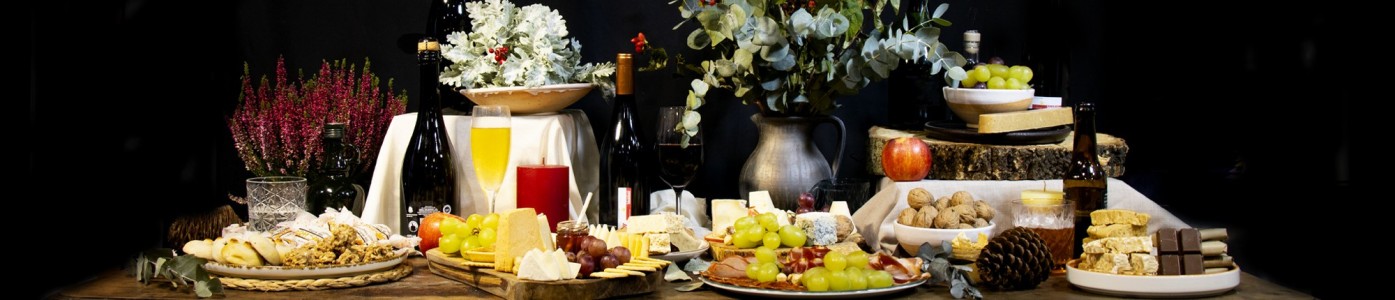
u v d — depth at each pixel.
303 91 2.54
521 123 2.22
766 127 2.26
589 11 2.55
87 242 2.50
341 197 2.16
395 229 2.22
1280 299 1.72
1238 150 2.56
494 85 2.25
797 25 2.09
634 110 2.30
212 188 2.60
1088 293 1.75
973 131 2.13
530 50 2.27
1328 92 2.49
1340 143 2.48
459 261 1.81
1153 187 2.59
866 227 2.12
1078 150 2.00
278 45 2.57
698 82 2.19
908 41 2.15
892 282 1.72
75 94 2.47
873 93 2.58
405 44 2.57
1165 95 2.57
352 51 2.57
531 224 1.76
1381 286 2.44
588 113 2.57
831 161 2.61
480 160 2.03
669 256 1.91
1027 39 2.56
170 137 2.57
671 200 2.38
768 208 2.08
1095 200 1.98
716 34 2.15
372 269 1.81
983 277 1.76
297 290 1.75
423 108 2.15
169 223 2.58
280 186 1.99
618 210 2.19
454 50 2.26
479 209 2.25
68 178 2.47
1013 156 2.08
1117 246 1.74
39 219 2.43
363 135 2.41
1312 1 2.49
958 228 1.91
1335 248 2.49
